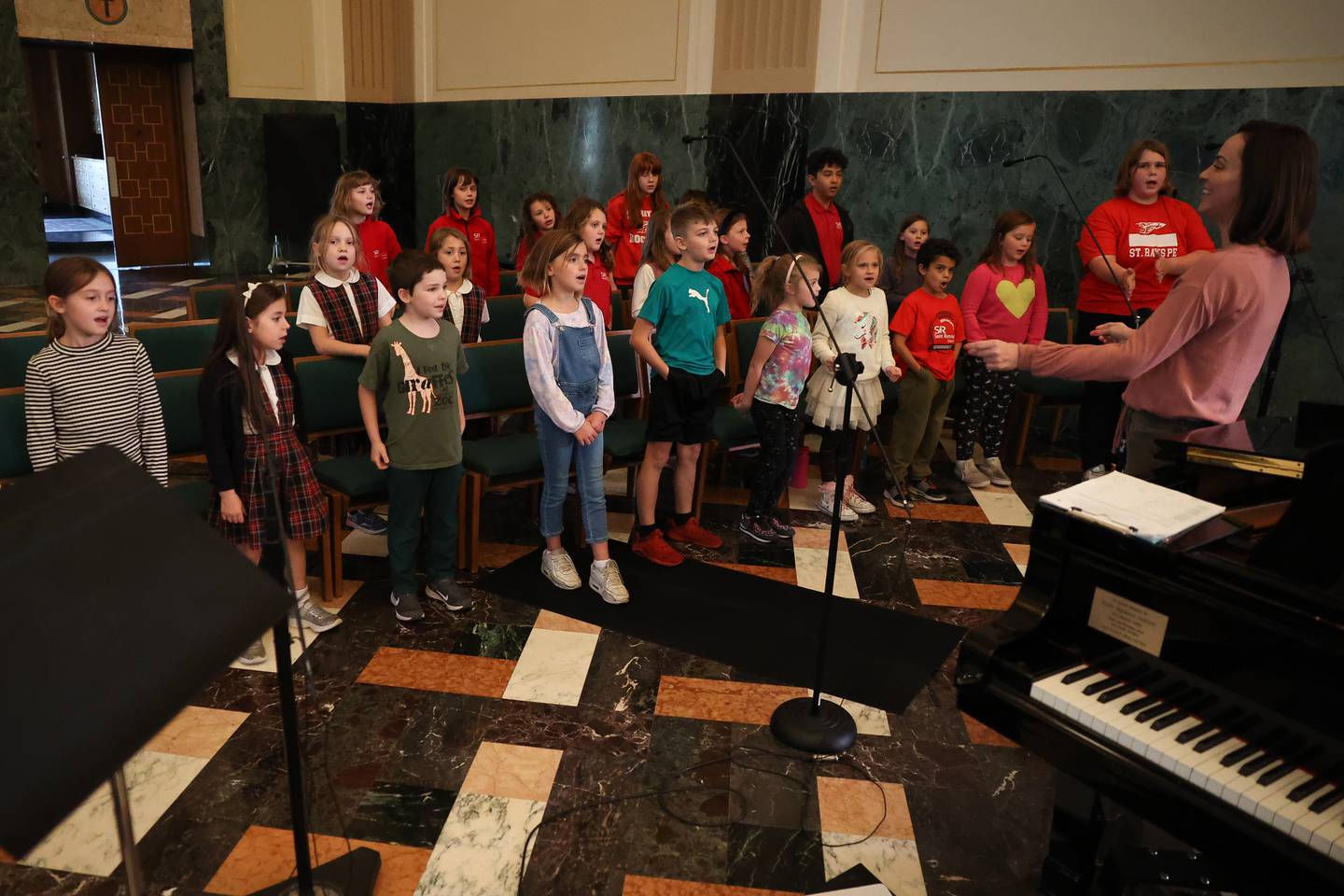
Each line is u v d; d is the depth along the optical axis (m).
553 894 2.04
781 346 3.72
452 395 3.08
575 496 3.72
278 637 1.61
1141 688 1.65
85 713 1.12
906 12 5.73
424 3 8.55
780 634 3.19
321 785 2.35
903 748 2.61
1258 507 1.79
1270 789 1.40
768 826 2.27
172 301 8.31
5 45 8.21
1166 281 4.55
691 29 6.73
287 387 2.86
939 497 4.49
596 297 4.74
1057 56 5.32
